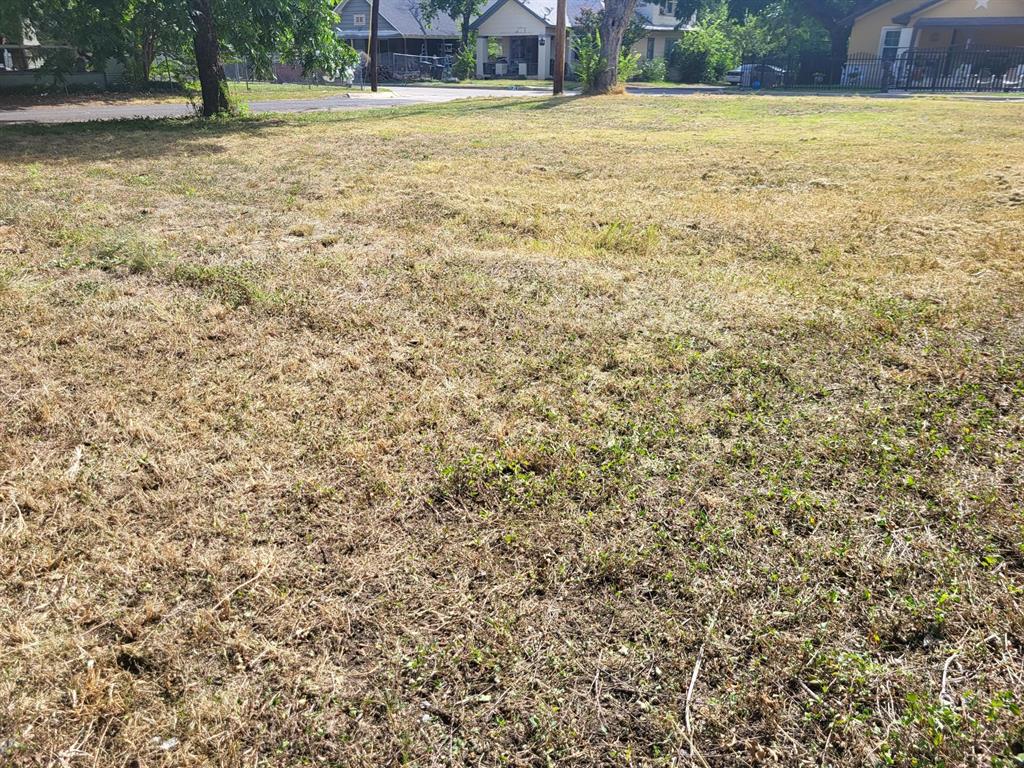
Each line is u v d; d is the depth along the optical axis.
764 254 5.69
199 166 9.85
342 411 3.27
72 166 9.73
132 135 13.34
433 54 48.00
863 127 13.84
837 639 2.07
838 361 3.74
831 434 3.04
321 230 6.37
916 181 8.34
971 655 2.01
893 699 1.88
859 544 2.42
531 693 1.92
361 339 4.07
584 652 2.04
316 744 1.79
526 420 3.21
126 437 3.05
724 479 2.76
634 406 3.29
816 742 1.79
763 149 11.27
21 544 2.43
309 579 2.30
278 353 3.88
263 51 17.19
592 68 24.42
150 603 2.17
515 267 5.28
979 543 2.40
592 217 6.87
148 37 21.00
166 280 4.97
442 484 2.74
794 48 34.69
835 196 7.71
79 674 1.96
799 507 2.58
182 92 24.06
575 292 4.77
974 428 3.08
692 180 8.88
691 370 3.66
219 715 1.85
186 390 3.44
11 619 2.14
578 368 3.69
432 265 5.27
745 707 1.88
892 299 4.56
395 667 2.00
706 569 2.32
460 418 3.22
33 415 3.20
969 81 28.17
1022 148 10.48
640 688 1.93
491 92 29.91
